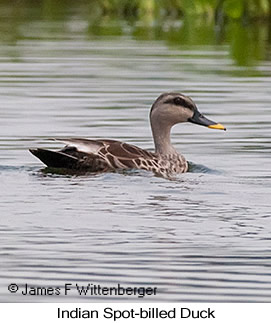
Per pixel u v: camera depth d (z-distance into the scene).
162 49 27.03
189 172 15.12
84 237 11.57
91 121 18.33
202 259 10.92
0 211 12.52
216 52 26.70
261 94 20.88
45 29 31.20
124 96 20.55
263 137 17.25
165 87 21.48
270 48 27.55
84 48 26.98
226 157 15.90
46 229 11.84
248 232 11.84
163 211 12.66
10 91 21.03
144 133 17.52
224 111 19.23
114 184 14.09
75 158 14.84
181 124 18.62
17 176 14.45
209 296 9.99
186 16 35.12
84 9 38.12
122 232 11.77
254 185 14.10
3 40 28.41
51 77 22.64
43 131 17.52
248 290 10.14
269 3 34.16
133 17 35.59
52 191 13.57
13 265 10.70
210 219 12.31
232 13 33.94
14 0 40.59
